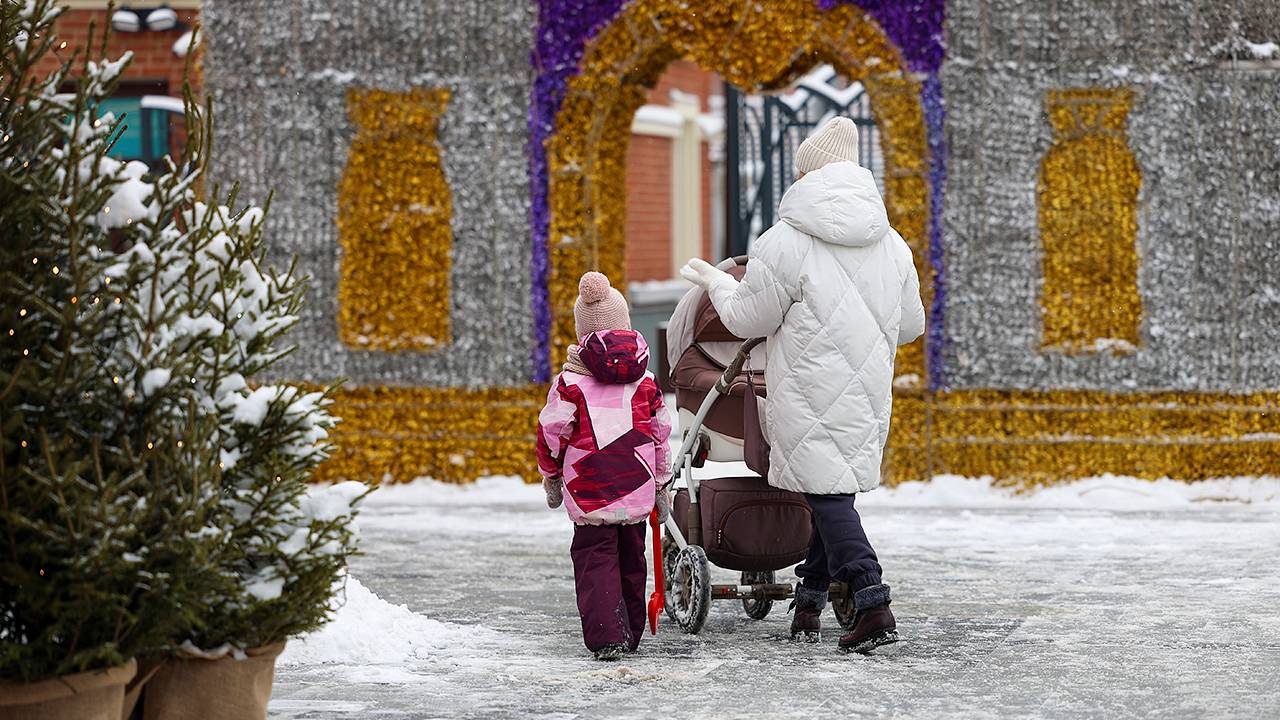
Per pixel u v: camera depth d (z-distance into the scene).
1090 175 19.70
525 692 9.95
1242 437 19.73
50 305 7.32
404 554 16.02
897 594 13.56
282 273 20.72
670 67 47.88
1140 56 19.61
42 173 7.39
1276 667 10.54
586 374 11.21
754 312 11.07
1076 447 19.84
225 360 7.60
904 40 19.80
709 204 51.12
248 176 20.75
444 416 20.69
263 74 20.75
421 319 20.70
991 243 19.81
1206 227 19.69
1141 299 19.73
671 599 12.17
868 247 11.14
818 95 29.89
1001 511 18.94
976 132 19.78
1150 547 16.14
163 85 28.00
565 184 20.56
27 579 6.95
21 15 7.62
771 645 11.46
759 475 11.66
